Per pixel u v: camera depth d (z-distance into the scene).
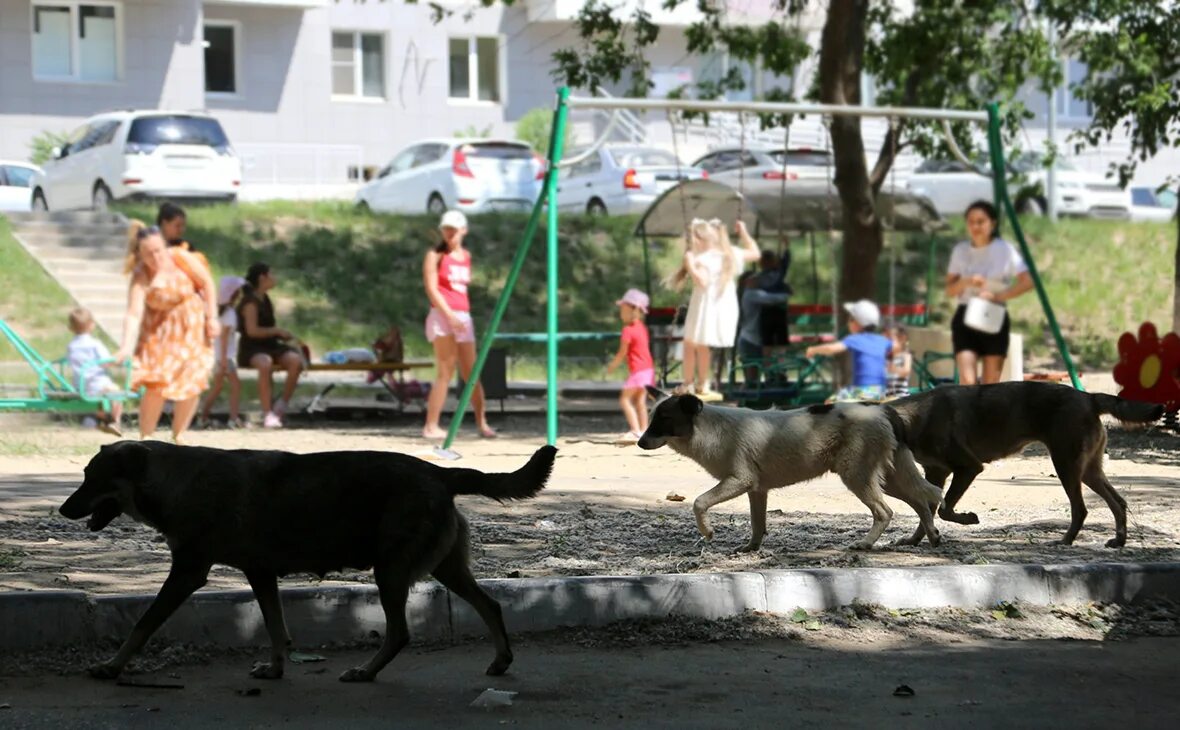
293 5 40.53
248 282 18.42
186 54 39.62
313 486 7.00
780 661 7.62
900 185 38.22
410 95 43.09
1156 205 42.50
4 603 7.46
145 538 10.07
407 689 7.04
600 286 29.20
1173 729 6.52
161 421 18.77
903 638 8.12
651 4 41.81
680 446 9.63
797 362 19.59
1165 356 17.33
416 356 25.66
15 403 16.81
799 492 12.80
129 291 14.86
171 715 6.57
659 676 7.32
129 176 30.11
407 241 29.62
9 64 37.81
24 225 26.61
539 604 8.10
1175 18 24.19
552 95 44.78
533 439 17.27
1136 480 13.59
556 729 6.43
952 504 10.29
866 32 25.38
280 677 7.20
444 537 7.05
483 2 26.27
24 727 6.35
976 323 15.11
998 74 24.94
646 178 33.00
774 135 43.16
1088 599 8.88
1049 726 6.54
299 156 40.19
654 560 9.46
